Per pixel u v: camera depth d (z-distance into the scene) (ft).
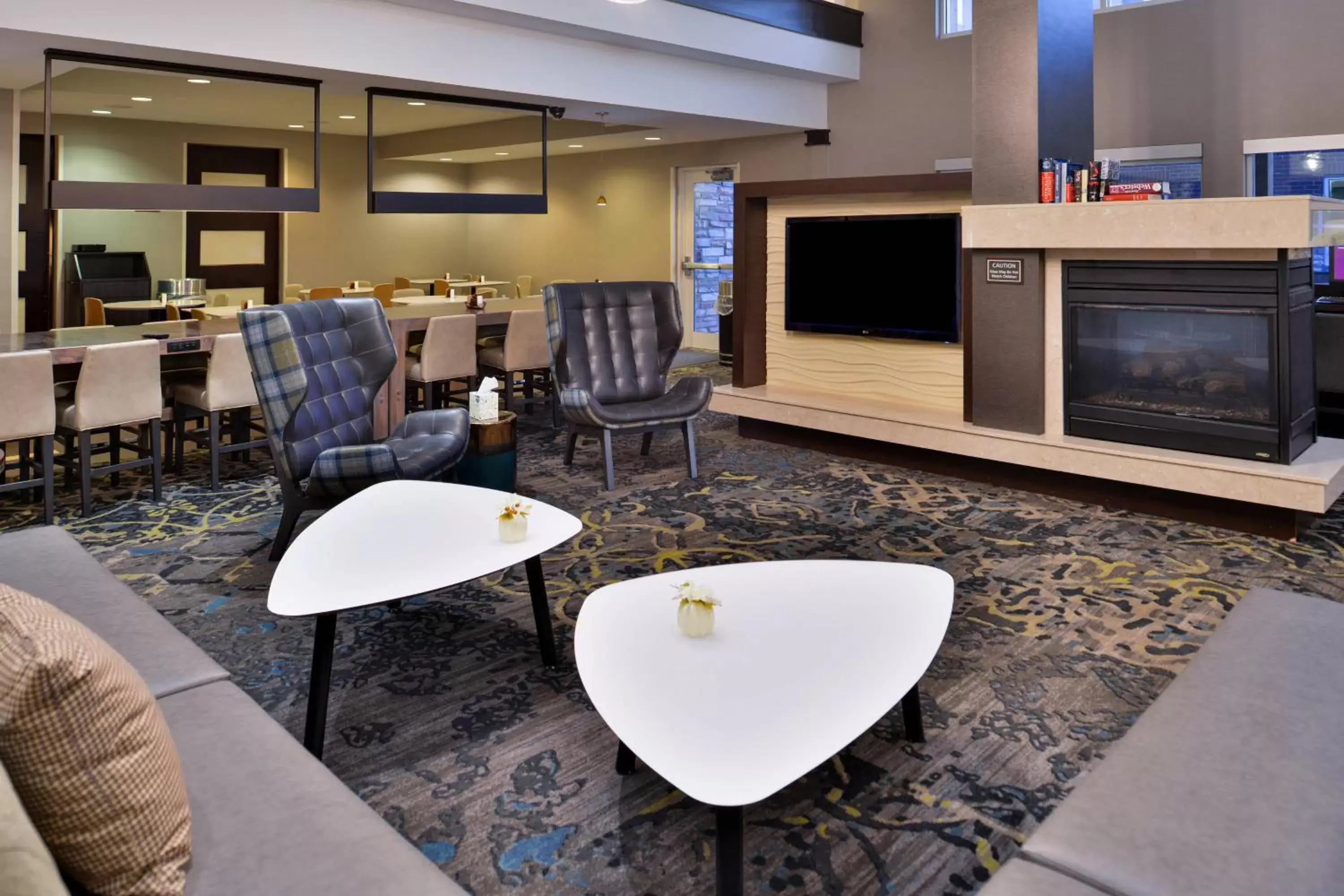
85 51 18.01
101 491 16.90
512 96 23.90
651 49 25.52
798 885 6.57
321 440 13.57
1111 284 15.42
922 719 8.83
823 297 20.34
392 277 44.34
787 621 7.69
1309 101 23.22
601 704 6.39
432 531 9.91
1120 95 26.17
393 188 43.86
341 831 4.91
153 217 36.94
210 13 18.22
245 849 4.75
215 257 38.81
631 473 18.33
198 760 5.54
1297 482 13.37
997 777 7.87
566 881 6.66
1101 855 4.70
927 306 18.62
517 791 7.75
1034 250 16.12
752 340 21.52
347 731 8.70
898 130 30.86
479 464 15.96
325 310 14.29
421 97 23.21
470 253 47.34
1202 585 12.10
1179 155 25.30
